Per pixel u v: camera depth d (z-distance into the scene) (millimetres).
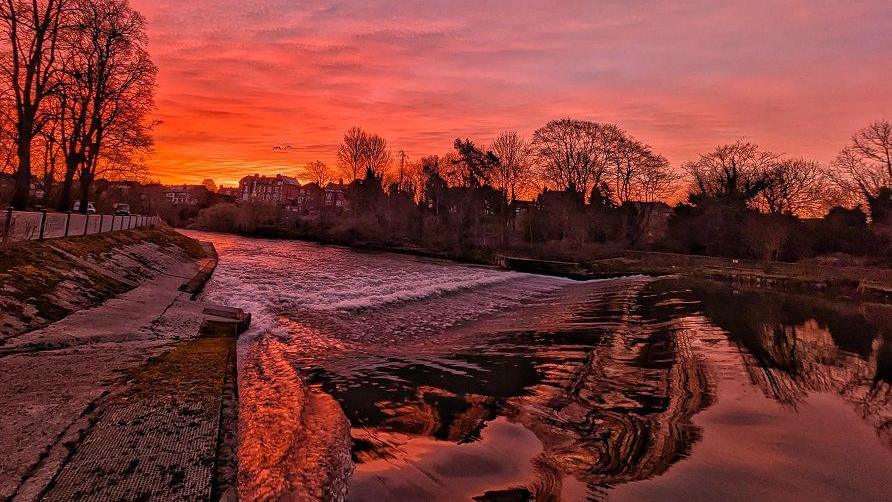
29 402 5078
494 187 69250
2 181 33438
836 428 6438
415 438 5941
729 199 51406
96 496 3547
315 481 4496
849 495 4621
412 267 35594
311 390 7680
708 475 4977
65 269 12211
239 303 15227
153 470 3998
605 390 8172
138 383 6016
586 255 49562
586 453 5555
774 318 17203
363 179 77312
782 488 4719
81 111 30406
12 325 7992
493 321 16578
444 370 9484
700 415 6875
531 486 4684
